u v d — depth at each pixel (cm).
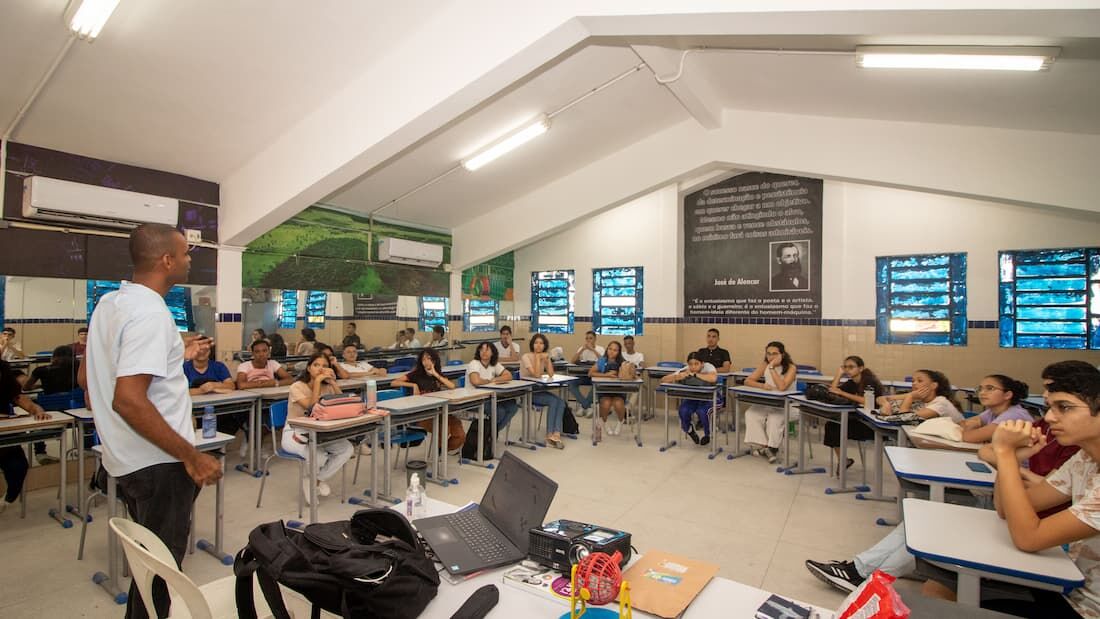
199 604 118
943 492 243
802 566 302
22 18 306
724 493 429
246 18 334
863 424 457
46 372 438
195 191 529
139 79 374
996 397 325
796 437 648
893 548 251
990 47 303
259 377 543
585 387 860
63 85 370
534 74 432
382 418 393
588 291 920
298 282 641
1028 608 168
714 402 542
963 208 648
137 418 152
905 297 678
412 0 354
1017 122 425
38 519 367
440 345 833
